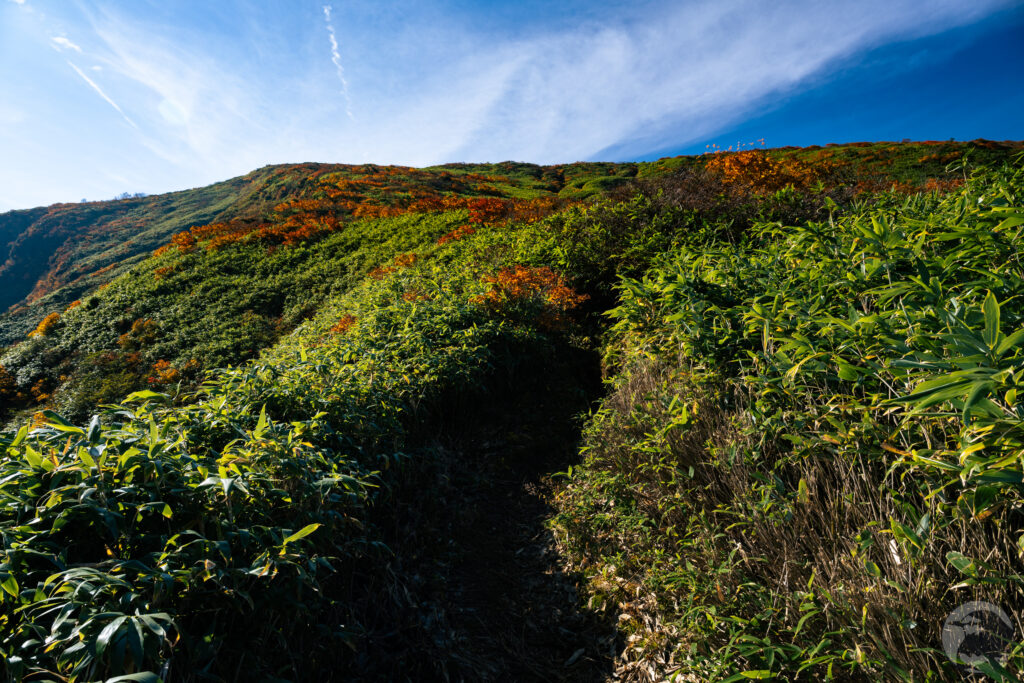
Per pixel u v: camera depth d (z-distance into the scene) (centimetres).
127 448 208
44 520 178
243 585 179
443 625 265
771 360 259
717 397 306
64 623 151
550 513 366
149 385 1327
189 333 1603
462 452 445
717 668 185
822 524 207
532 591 298
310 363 460
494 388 534
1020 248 228
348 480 253
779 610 189
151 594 161
